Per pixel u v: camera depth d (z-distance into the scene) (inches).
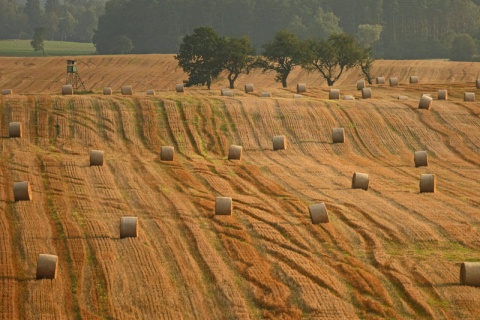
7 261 3671.3
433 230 4148.6
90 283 3425.2
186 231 4156.0
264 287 3385.8
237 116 7288.4
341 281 3442.4
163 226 4252.0
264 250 3868.1
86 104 7440.9
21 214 4421.8
